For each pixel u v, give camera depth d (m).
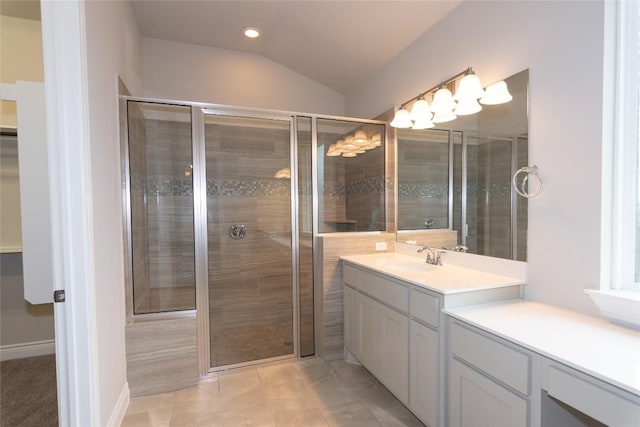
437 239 2.33
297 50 3.11
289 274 2.95
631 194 1.33
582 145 1.41
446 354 1.54
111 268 1.85
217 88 3.25
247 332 3.08
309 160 2.86
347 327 2.58
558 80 1.50
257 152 3.13
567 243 1.48
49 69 1.39
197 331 2.41
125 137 2.21
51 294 1.85
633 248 1.33
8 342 2.56
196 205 2.57
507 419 1.22
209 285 3.03
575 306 1.46
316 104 3.61
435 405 1.59
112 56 1.96
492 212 1.88
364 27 2.49
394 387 1.93
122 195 2.13
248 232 3.14
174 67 3.12
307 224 2.80
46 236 1.84
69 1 1.40
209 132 2.99
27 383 2.23
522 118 1.67
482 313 1.46
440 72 2.24
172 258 2.65
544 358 1.08
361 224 2.98
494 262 1.86
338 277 2.67
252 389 2.20
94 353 1.49
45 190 1.85
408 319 1.80
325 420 1.87
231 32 2.95
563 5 1.47
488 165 1.90
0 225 2.50
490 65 1.85
